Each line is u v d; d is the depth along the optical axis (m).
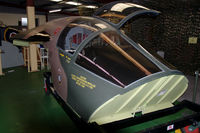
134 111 2.24
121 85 1.70
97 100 1.86
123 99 1.85
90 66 1.96
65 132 2.70
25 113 3.35
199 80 5.88
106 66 1.87
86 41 2.05
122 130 2.78
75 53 2.12
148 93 1.94
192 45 6.43
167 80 1.88
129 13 2.18
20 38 2.88
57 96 3.07
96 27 2.16
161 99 2.31
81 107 2.12
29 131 2.72
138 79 1.70
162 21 7.33
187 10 6.39
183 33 6.66
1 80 5.73
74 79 2.15
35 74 6.57
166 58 7.41
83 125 2.02
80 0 8.89
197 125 2.29
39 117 3.19
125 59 1.89
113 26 2.20
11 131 2.72
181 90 2.39
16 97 4.20
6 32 7.64
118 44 2.02
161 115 2.63
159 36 7.55
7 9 8.32
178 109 2.78
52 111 3.45
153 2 5.77
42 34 2.86
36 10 10.80
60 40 2.53
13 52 8.09
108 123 2.16
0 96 4.25
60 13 13.30
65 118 3.16
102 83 1.82
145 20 7.88
